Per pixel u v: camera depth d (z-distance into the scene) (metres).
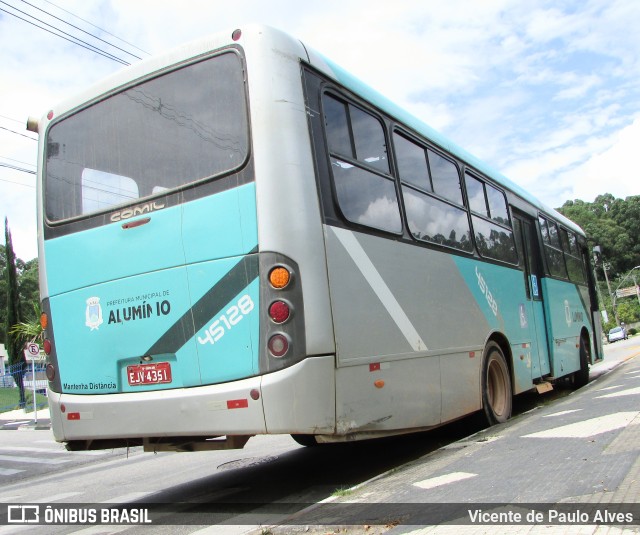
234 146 4.57
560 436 5.29
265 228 4.35
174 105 4.94
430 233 6.32
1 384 32.72
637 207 93.69
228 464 7.63
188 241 4.63
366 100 5.60
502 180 9.19
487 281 7.70
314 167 4.61
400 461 6.36
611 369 16.56
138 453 11.20
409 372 5.44
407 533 3.28
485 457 4.91
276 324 4.24
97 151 5.28
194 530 4.43
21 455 12.56
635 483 3.53
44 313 5.34
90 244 5.11
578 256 13.62
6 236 38.31
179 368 4.57
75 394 5.05
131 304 4.82
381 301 5.14
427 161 6.64
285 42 4.74
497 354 7.70
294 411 4.17
